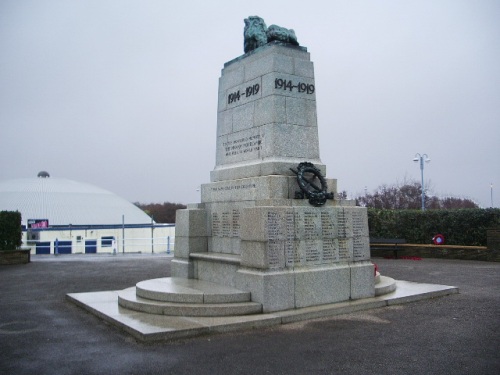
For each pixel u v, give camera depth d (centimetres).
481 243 2145
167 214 8056
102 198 5312
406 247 2269
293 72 1110
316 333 823
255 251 949
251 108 1134
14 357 709
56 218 4666
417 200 5566
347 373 636
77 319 942
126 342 778
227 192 1150
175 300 947
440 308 1017
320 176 1072
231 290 967
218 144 1239
